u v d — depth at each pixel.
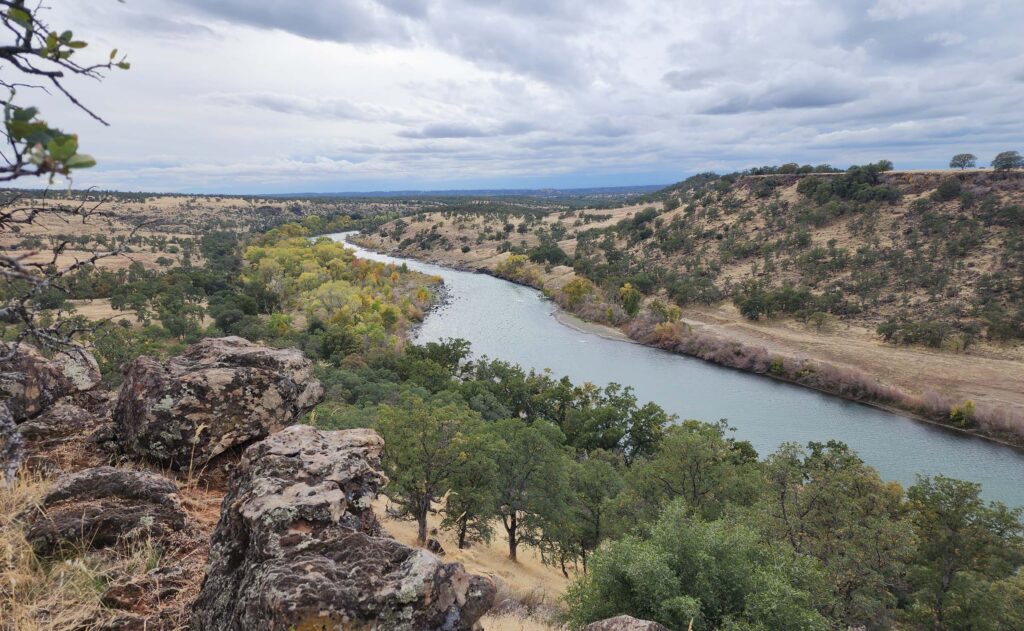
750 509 25.55
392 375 76.62
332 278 145.88
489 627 11.84
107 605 4.38
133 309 94.75
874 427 70.00
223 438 7.68
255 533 4.50
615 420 63.25
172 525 5.58
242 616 3.88
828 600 17.66
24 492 5.26
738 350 96.12
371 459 6.23
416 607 3.92
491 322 121.25
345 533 4.56
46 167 1.61
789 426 70.06
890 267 131.00
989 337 96.06
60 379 8.95
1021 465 59.22
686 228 193.25
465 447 27.84
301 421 9.56
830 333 106.44
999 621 26.27
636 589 14.46
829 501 24.34
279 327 93.31
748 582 14.98
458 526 30.20
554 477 31.73
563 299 137.50
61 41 1.99
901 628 27.58
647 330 110.00
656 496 32.31
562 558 32.25
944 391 77.38
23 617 3.74
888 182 173.75
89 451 7.40
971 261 123.94
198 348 9.60
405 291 143.50
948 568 29.53
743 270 150.38
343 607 3.78
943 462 60.12
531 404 72.31
